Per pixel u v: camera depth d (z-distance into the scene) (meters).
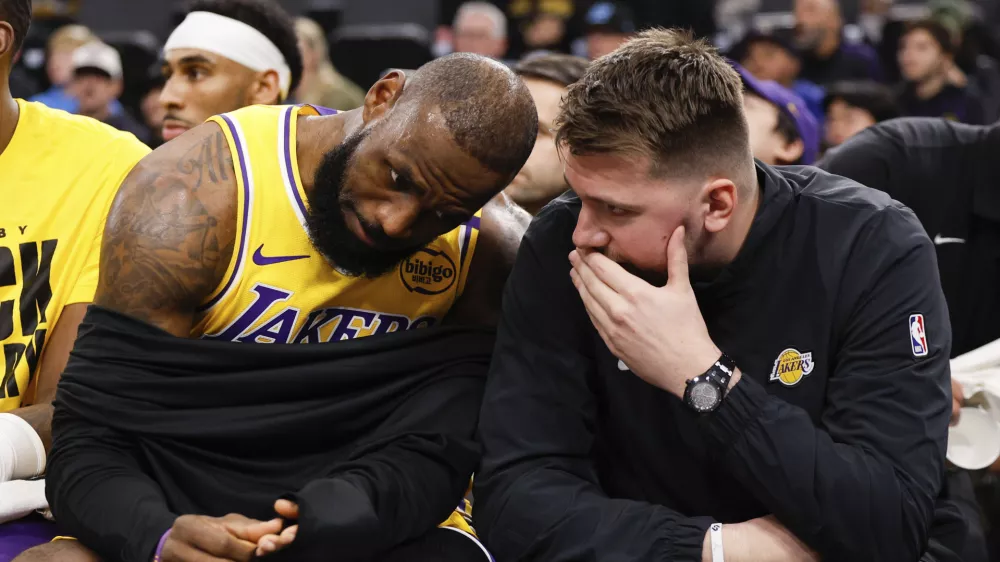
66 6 12.13
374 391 3.06
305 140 2.99
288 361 2.98
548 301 2.99
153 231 2.82
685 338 2.68
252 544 2.57
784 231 2.83
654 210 2.64
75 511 2.72
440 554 2.98
